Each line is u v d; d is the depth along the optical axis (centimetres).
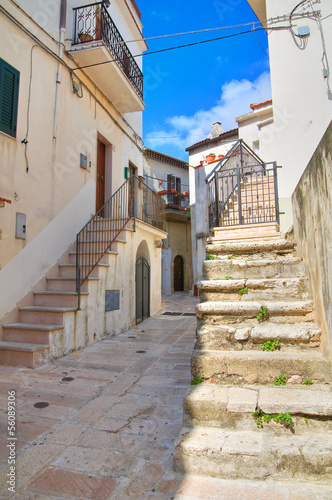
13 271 516
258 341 277
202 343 284
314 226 284
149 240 925
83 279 552
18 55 541
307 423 210
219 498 177
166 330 714
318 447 191
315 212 278
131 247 757
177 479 196
